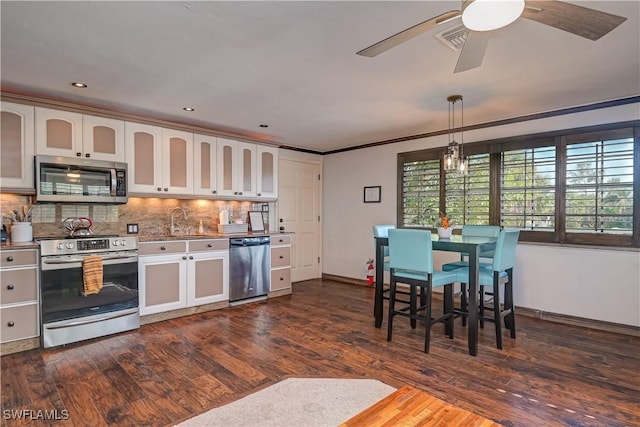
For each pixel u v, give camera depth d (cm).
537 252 393
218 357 283
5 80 289
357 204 575
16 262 287
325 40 226
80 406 212
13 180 307
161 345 307
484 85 304
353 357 285
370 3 186
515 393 230
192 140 424
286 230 574
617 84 302
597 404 217
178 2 183
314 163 620
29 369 259
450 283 327
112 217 394
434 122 429
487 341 322
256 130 468
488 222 430
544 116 388
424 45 231
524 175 403
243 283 443
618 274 346
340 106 364
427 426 140
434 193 481
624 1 183
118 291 337
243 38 222
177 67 266
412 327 357
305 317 391
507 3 143
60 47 233
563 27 164
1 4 183
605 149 353
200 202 467
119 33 215
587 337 333
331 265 614
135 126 379
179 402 218
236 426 194
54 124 328
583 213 364
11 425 194
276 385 239
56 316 303
